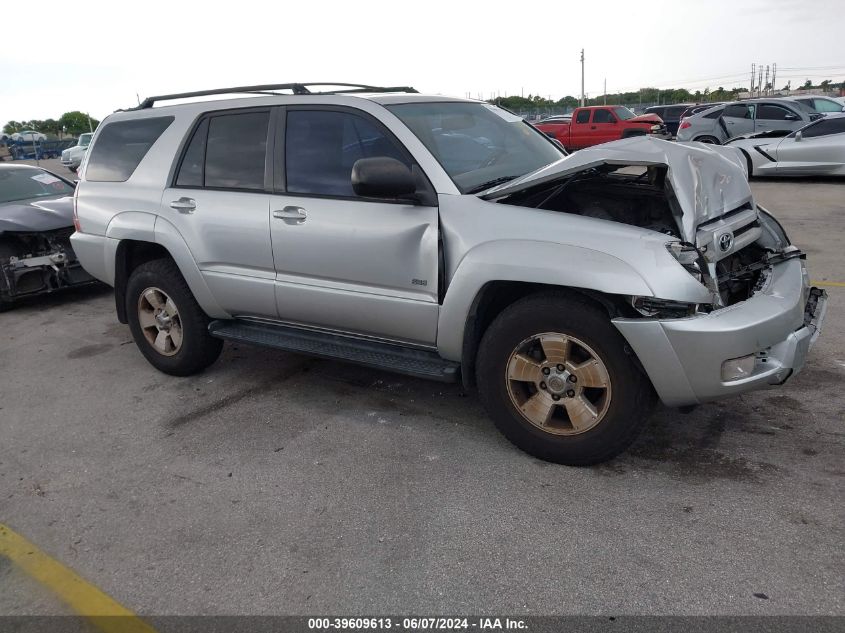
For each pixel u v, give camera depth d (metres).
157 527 3.10
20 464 3.80
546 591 2.53
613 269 2.95
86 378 5.10
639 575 2.57
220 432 4.02
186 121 4.57
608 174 3.91
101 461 3.77
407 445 3.71
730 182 3.54
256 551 2.88
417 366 3.67
